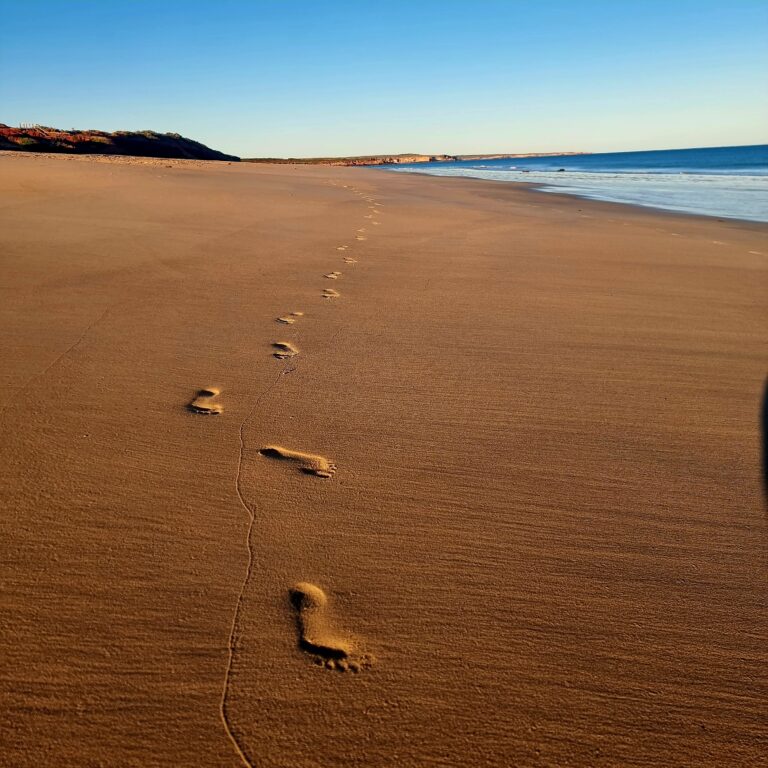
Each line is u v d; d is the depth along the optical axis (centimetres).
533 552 192
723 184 2786
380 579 176
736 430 282
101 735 127
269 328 395
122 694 136
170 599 163
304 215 988
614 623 165
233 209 991
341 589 171
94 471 220
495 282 567
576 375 343
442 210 1244
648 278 612
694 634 162
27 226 680
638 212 1396
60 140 5059
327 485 222
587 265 672
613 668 151
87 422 255
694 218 1269
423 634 158
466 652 153
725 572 187
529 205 1492
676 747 132
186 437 249
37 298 424
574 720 137
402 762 125
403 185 2177
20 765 120
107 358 326
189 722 130
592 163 9506
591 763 128
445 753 128
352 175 2961
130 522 193
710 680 149
